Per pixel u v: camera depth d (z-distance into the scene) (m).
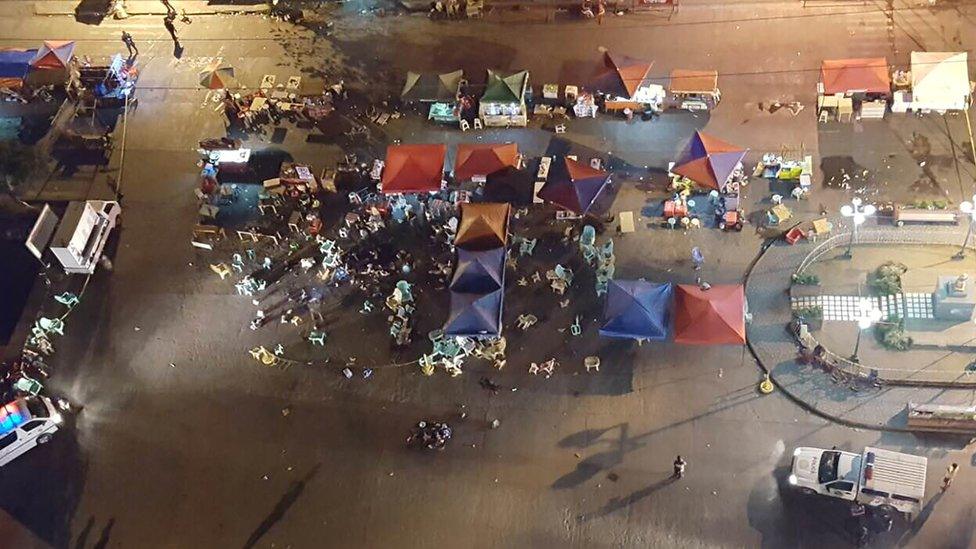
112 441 44.59
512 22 57.19
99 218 50.34
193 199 52.25
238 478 42.91
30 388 45.62
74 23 61.06
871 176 47.81
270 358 45.91
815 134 49.78
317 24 58.91
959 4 53.66
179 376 46.22
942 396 41.00
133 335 47.81
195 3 61.03
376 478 42.19
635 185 49.41
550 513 40.41
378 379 44.97
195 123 55.22
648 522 39.69
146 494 42.94
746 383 42.56
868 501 38.22
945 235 45.28
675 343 44.03
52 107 56.72
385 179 48.62
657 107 51.94
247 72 57.06
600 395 43.19
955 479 38.94
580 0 57.22
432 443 42.56
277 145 53.62
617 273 46.53
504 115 52.22
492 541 40.03
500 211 46.50
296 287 48.22
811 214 46.97
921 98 48.50
